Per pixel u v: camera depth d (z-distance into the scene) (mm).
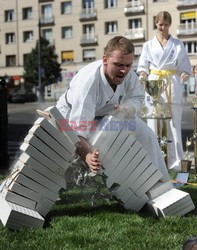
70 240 2859
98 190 3703
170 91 5883
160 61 5887
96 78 3512
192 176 5277
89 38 47875
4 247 2752
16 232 3045
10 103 36375
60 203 3898
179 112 6027
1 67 52719
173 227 3107
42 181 3338
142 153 3461
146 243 2799
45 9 50375
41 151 3279
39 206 3363
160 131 5566
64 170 3371
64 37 49469
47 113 3289
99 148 3352
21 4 51312
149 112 5832
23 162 3303
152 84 5254
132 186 3514
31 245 2768
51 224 3227
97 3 47281
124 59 3404
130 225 3191
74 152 3330
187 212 3439
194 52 42562
